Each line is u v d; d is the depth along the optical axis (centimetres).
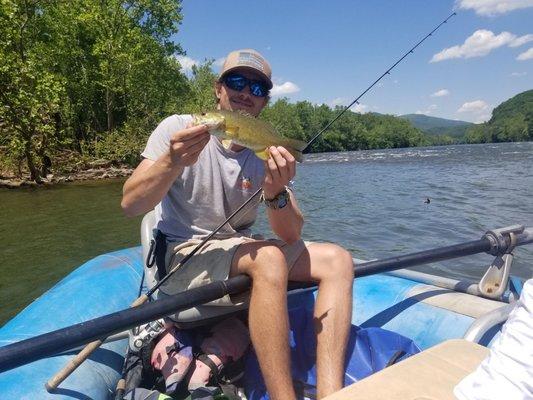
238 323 247
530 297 126
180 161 206
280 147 217
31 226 987
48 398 212
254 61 272
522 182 1609
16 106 1848
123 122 2819
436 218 998
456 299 288
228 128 208
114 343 271
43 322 277
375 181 1889
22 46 2162
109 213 1125
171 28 3042
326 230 916
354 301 314
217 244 239
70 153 2417
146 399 200
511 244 287
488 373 125
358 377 220
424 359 161
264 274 210
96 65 2755
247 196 254
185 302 200
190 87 4078
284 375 196
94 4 2675
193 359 226
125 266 357
